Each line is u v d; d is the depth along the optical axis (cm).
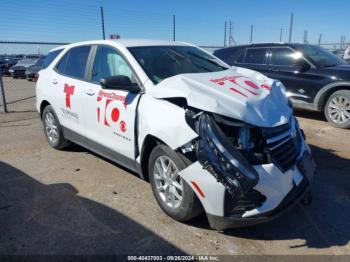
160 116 318
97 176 440
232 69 436
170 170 323
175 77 343
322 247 296
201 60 429
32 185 417
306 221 335
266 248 294
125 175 442
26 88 1661
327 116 708
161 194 342
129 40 432
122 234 312
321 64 730
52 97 510
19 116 847
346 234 314
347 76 671
